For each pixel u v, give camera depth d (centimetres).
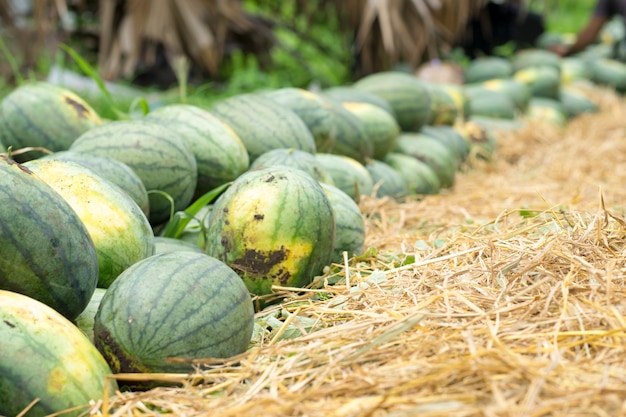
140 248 226
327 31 633
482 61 568
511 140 455
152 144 256
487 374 179
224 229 230
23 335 188
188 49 496
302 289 226
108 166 243
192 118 273
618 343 187
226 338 200
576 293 203
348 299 218
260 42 570
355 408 176
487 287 211
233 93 502
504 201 335
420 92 384
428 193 351
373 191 311
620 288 203
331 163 298
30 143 280
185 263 203
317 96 315
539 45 693
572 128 529
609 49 771
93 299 214
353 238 252
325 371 188
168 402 189
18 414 186
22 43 483
